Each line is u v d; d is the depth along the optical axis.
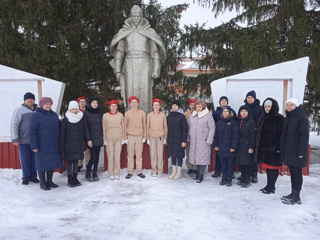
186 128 5.27
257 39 7.95
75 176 4.92
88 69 8.02
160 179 5.30
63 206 3.88
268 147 4.41
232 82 6.03
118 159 5.33
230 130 4.93
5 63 7.70
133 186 4.83
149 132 5.45
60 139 4.70
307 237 3.02
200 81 9.87
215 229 3.16
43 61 7.74
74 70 7.80
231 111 5.20
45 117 4.60
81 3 8.22
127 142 5.47
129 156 5.39
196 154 5.14
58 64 7.70
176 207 3.82
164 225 3.24
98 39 8.52
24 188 4.68
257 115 5.32
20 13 7.66
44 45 7.50
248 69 9.11
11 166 5.86
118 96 9.30
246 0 8.59
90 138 5.09
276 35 7.68
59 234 3.05
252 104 5.40
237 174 5.92
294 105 4.00
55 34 8.03
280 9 8.16
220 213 3.65
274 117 4.41
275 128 4.38
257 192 4.62
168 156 5.45
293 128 3.98
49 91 5.91
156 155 5.50
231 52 9.38
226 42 9.37
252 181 5.29
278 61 7.80
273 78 5.87
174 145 5.29
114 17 8.20
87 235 3.02
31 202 4.04
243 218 3.50
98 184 4.96
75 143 4.77
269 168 4.46
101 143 5.18
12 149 5.86
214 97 6.09
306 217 3.54
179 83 10.22
